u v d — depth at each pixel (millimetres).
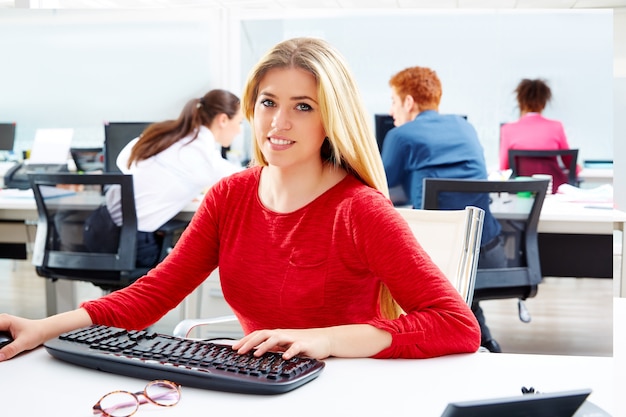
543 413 704
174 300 1277
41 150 3742
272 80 1131
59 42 4613
